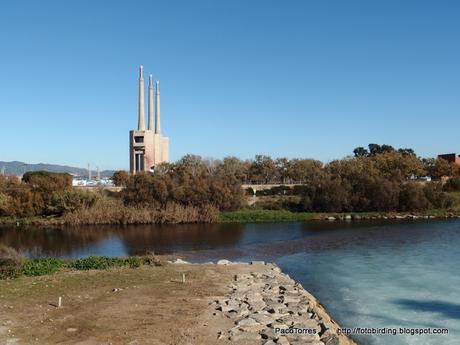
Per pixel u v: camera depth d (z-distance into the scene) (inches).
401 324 794.8
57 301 827.4
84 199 2970.0
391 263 1403.8
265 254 1695.4
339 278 1195.9
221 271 1185.4
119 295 876.6
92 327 668.1
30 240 2191.2
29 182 3277.6
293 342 613.0
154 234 2341.3
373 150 6397.6
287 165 4854.8
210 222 2864.2
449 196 3376.0
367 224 2664.9
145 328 663.8
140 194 3046.3
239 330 654.5
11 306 788.0
